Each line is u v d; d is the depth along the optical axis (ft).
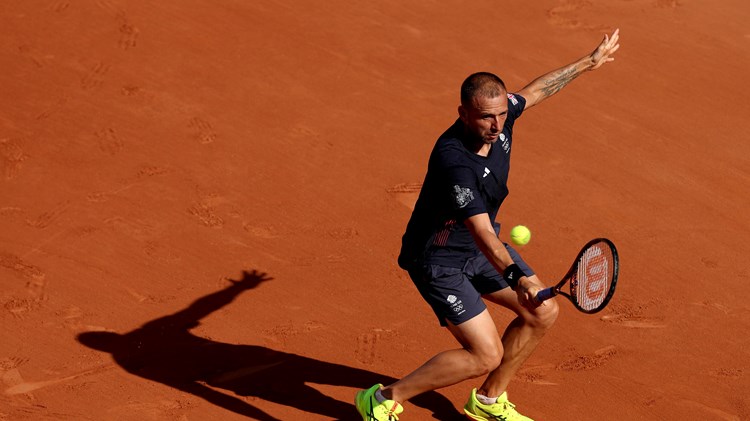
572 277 61.36
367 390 71.67
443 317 67.87
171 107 128.26
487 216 62.64
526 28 151.94
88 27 146.92
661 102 132.77
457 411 77.25
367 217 106.22
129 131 122.83
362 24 150.41
